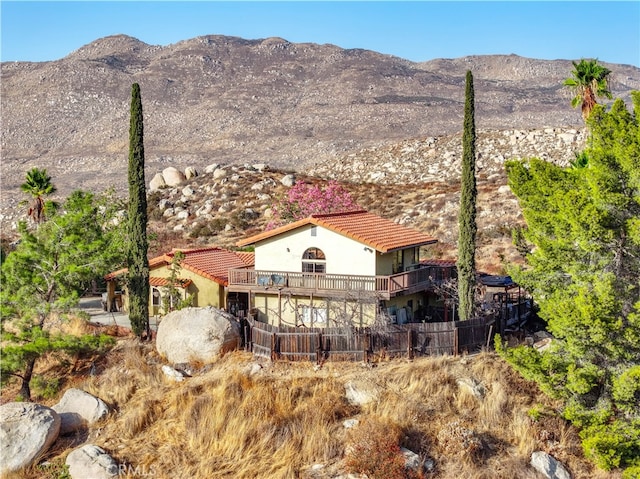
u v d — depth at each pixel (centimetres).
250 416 3005
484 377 3312
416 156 12212
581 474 2889
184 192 9612
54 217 3731
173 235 8169
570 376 2953
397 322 3944
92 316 4681
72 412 3203
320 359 3456
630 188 3069
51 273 3553
